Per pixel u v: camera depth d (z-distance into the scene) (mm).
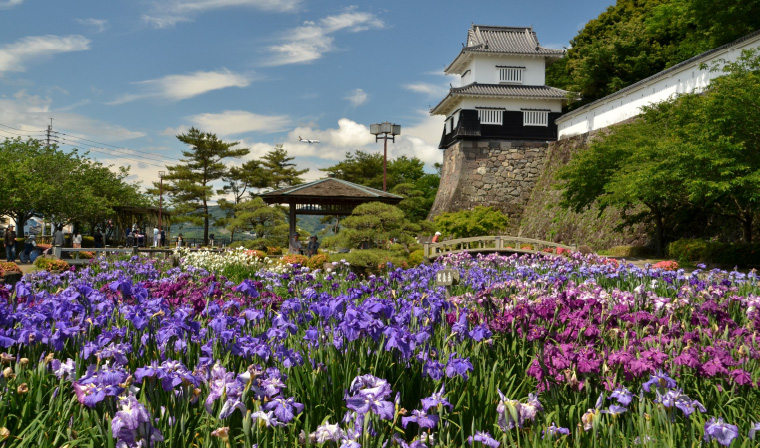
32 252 23828
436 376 3350
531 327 4562
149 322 3936
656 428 2998
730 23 28781
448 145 44688
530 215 39344
